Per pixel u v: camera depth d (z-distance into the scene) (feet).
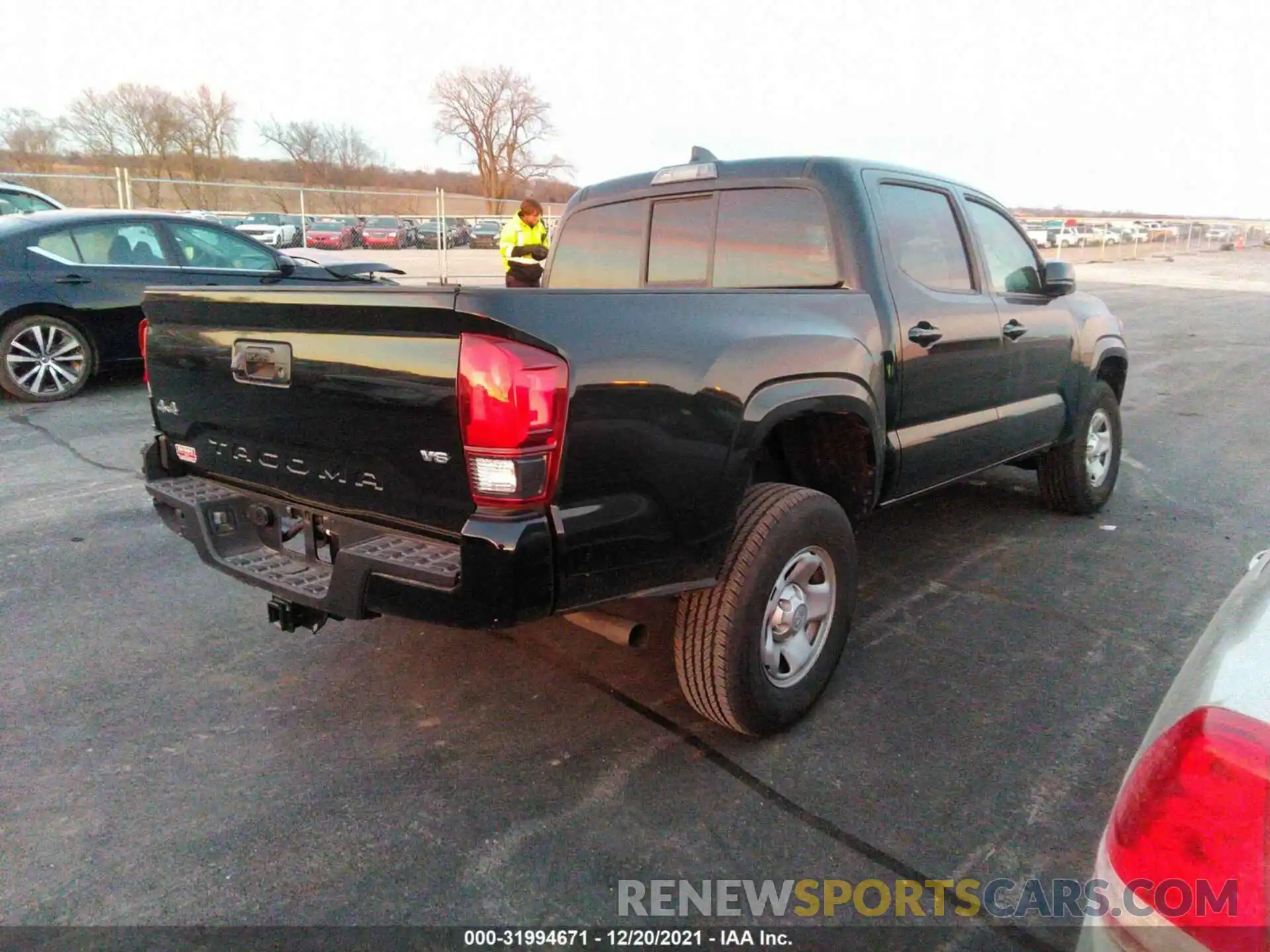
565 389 7.38
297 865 7.89
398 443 7.81
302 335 8.38
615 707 10.56
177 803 8.73
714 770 9.29
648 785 9.04
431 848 8.11
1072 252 135.85
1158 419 27.50
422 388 7.47
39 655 11.69
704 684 9.21
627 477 7.93
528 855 8.02
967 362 12.96
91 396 27.48
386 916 7.30
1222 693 4.37
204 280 28.68
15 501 17.71
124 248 27.37
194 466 10.53
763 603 9.15
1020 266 15.26
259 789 8.96
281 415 8.80
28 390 26.18
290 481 9.11
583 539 7.68
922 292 12.11
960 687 10.98
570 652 11.96
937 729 10.03
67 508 17.34
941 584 14.26
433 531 7.95
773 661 9.66
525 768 9.32
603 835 8.29
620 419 7.80
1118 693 10.84
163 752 9.58
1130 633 12.48
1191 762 4.18
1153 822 4.23
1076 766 9.34
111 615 12.89
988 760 9.44
